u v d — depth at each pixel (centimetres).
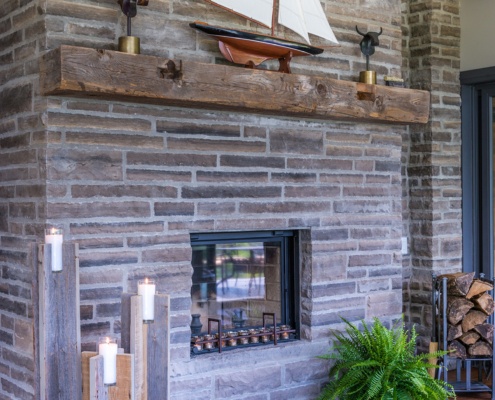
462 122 516
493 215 516
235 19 348
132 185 317
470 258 520
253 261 381
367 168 402
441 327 434
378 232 407
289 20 348
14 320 323
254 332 371
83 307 305
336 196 388
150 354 273
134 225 318
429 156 495
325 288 383
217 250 370
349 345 366
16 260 321
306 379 377
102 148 309
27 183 310
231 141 347
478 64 501
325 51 379
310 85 346
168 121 327
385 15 407
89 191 305
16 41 318
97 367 244
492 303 427
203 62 335
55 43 296
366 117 369
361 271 399
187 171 333
